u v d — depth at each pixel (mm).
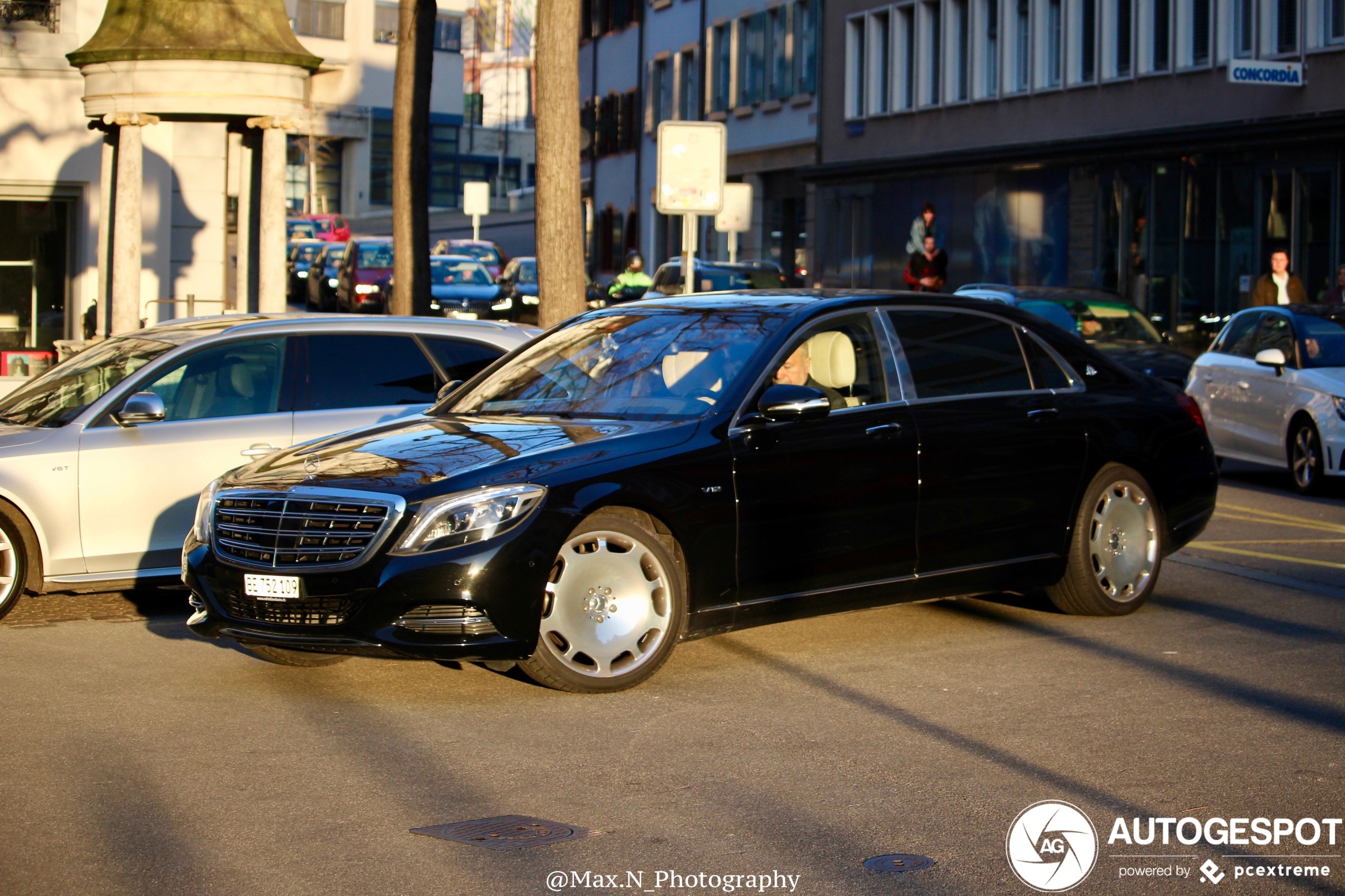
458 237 76000
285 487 6930
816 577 7512
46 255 22359
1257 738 6266
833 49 41844
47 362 21391
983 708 6738
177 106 17391
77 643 8227
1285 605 9172
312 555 6746
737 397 7410
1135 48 31047
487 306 32812
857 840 5055
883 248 39375
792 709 6715
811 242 42688
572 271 15766
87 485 8984
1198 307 29328
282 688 7141
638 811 5352
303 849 4957
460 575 6535
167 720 6555
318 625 6699
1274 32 27719
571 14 15586
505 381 8266
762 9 45438
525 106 112000
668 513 7023
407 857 4891
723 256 48312
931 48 38281
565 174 15688
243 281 19188
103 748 6117
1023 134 34531
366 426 9445
